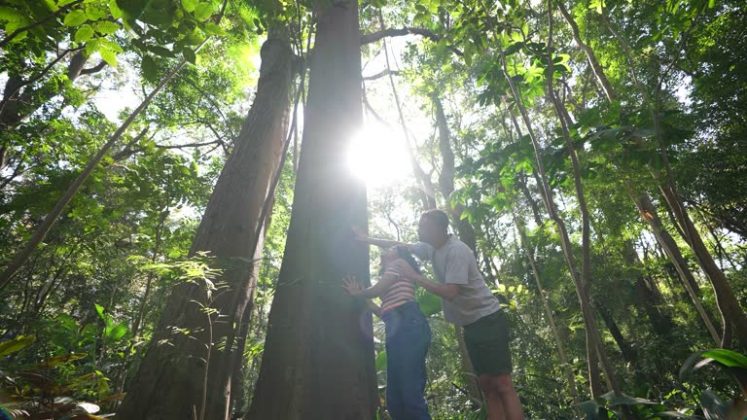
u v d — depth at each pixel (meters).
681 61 6.96
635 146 3.60
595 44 6.61
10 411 1.87
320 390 2.15
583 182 4.87
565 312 10.39
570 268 2.89
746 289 10.56
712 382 6.80
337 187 2.83
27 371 2.11
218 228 3.47
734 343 7.61
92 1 1.98
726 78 7.38
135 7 1.85
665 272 14.43
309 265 2.52
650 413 2.82
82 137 8.27
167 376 2.57
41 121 7.82
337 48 3.50
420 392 2.28
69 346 5.30
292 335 2.29
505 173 4.28
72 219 7.08
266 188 3.98
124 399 2.57
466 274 2.57
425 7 6.57
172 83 9.74
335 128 3.07
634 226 9.03
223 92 10.55
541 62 3.54
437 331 7.10
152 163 6.62
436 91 9.70
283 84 4.62
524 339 6.48
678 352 10.38
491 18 4.05
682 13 3.93
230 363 2.12
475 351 2.60
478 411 3.50
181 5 1.98
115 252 7.80
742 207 11.87
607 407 2.77
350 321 2.41
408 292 2.52
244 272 2.17
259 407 2.15
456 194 4.71
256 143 4.13
